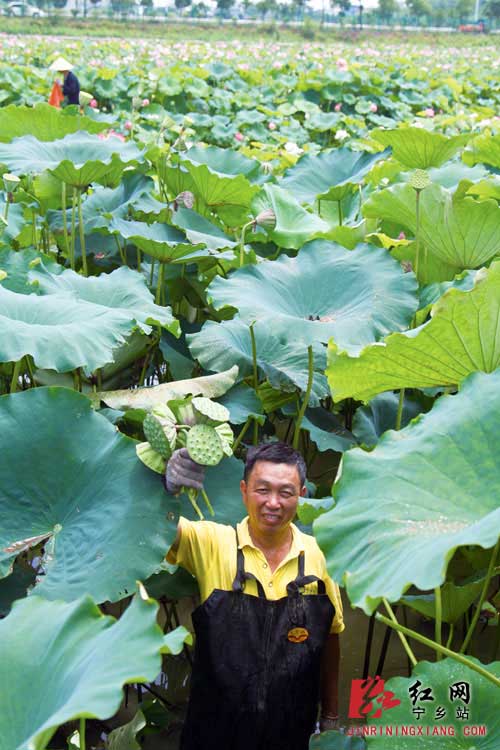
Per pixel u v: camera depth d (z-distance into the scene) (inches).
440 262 190.4
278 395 168.7
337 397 131.0
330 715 116.6
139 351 175.9
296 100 638.5
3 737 74.8
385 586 79.5
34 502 113.7
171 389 150.3
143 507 108.9
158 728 126.9
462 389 100.8
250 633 103.7
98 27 2608.3
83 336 130.4
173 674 139.7
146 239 177.5
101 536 108.9
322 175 280.7
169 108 641.0
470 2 3786.9
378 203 183.9
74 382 164.7
